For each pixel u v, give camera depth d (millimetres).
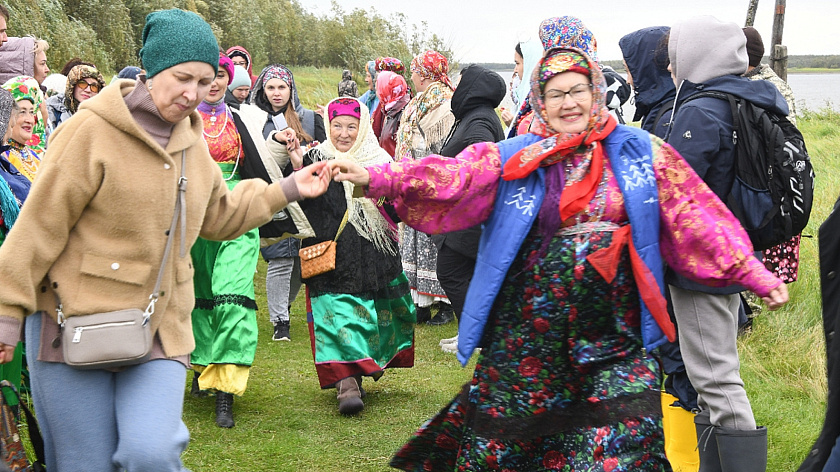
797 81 54562
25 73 8422
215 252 5391
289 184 3494
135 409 3076
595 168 3346
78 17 23516
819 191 10078
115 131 3031
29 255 2941
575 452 3350
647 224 3307
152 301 3123
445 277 5805
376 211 5527
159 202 3105
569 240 3340
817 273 7324
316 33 34469
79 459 3111
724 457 3822
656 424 3256
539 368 3418
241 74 7656
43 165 2992
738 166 3871
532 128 3508
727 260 3266
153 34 3109
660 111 4316
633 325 3408
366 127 5715
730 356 3861
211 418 5379
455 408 3654
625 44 4691
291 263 7312
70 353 3010
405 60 17375
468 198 3414
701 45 4020
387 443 4996
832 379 3113
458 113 6062
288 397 5848
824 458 3123
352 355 5398
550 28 6086
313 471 4582
